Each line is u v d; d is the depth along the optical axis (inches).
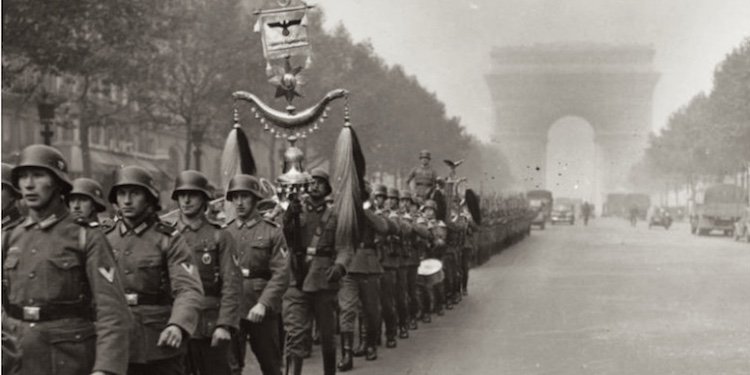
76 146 1753.2
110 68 1151.6
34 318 215.9
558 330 577.9
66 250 217.2
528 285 881.5
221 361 303.4
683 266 1123.9
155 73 1453.0
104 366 210.1
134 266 260.1
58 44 982.4
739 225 1840.6
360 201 413.7
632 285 876.6
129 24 1060.5
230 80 1595.7
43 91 1053.8
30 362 214.5
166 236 263.1
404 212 568.1
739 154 2190.0
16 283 217.0
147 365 262.2
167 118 1598.2
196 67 1581.0
